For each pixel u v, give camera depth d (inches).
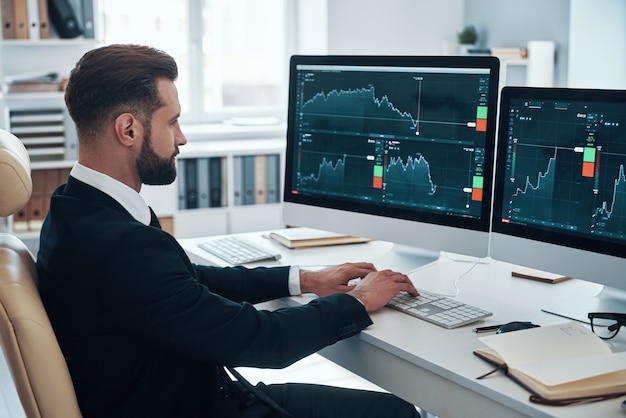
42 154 156.0
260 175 175.9
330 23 186.9
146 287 55.1
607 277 65.8
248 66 197.3
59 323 58.1
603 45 178.9
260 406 65.6
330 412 70.1
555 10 188.4
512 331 59.8
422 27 198.8
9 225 154.8
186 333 56.0
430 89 77.8
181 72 189.8
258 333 58.5
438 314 66.4
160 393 58.5
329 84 85.5
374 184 83.0
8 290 55.3
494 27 204.1
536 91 69.1
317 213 88.1
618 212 64.9
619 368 51.5
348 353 66.4
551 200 69.1
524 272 79.4
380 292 67.7
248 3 194.2
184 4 186.9
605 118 65.1
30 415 55.7
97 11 160.9
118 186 59.4
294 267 73.9
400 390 61.5
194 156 168.1
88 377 57.6
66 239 56.9
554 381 50.2
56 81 156.7
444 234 78.0
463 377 54.7
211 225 172.6
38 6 153.9
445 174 77.5
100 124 58.7
